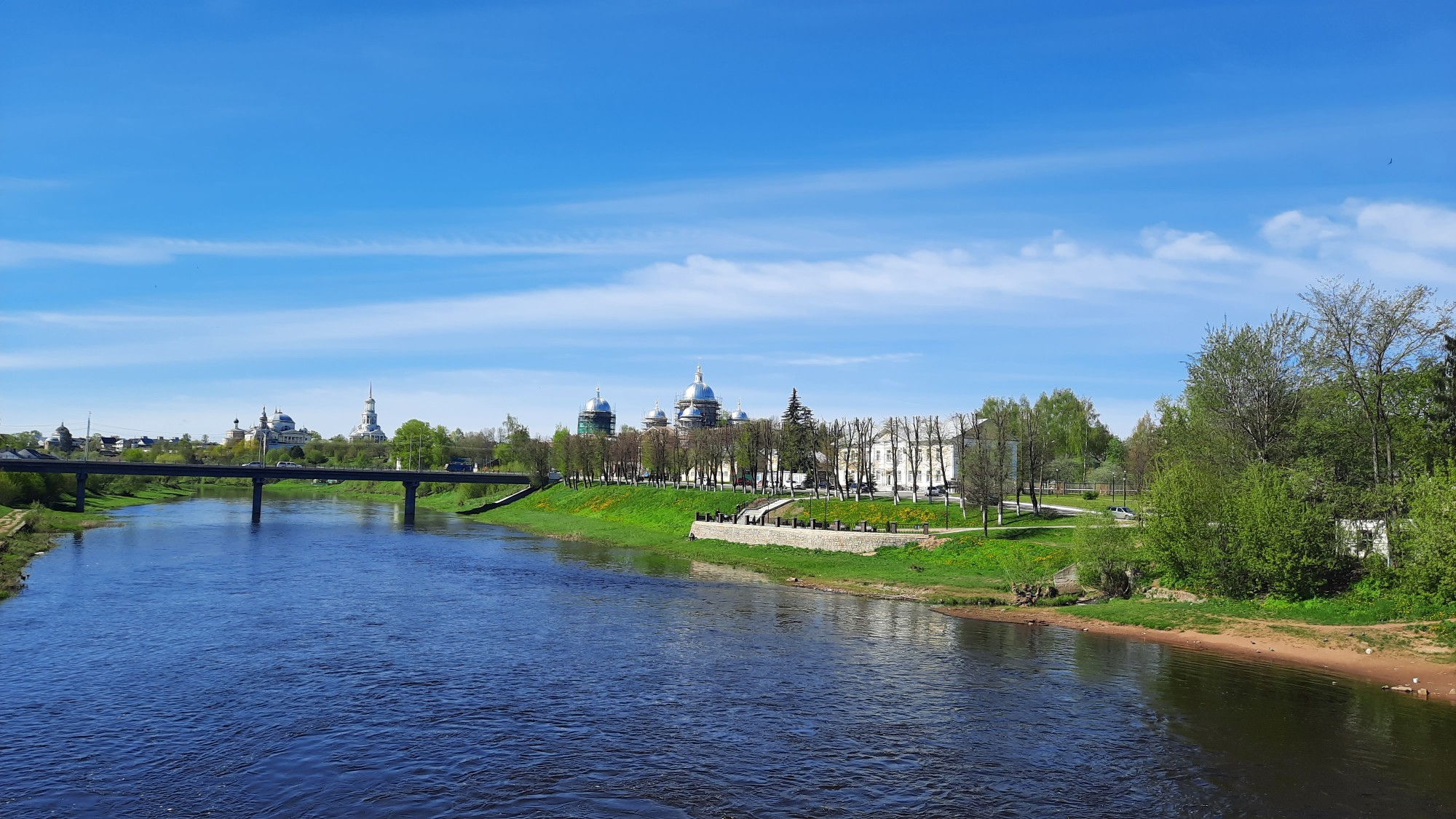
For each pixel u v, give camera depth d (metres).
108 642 54.78
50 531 121.06
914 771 35.59
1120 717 42.47
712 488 159.75
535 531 142.75
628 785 33.91
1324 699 45.53
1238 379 76.62
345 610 66.56
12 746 36.97
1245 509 63.59
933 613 68.75
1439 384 68.56
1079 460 170.75
